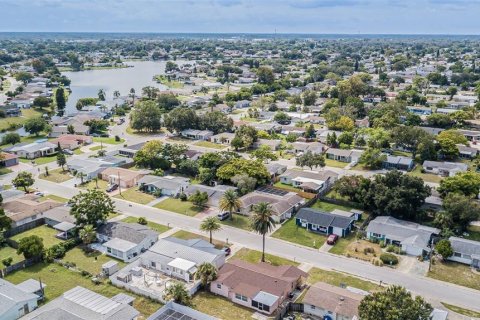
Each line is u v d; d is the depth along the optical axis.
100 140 179.50
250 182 114.44
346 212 104.31
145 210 109.00
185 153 145.62
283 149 163.12
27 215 99.06
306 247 90.69
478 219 96.44
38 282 73.00
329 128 189.62
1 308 64.25
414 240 88.06
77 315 62.38
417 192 100.81
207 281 73.81
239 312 68.94
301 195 117.81
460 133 169.25
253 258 85.62
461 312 69.00
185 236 94.75
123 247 85.12
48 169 141.00
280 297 70.06
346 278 78.88
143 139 181.38
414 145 154.00
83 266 81.94
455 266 83.50
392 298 58.00
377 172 139.25
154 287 74.94
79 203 93.88
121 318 62.31
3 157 141.38
